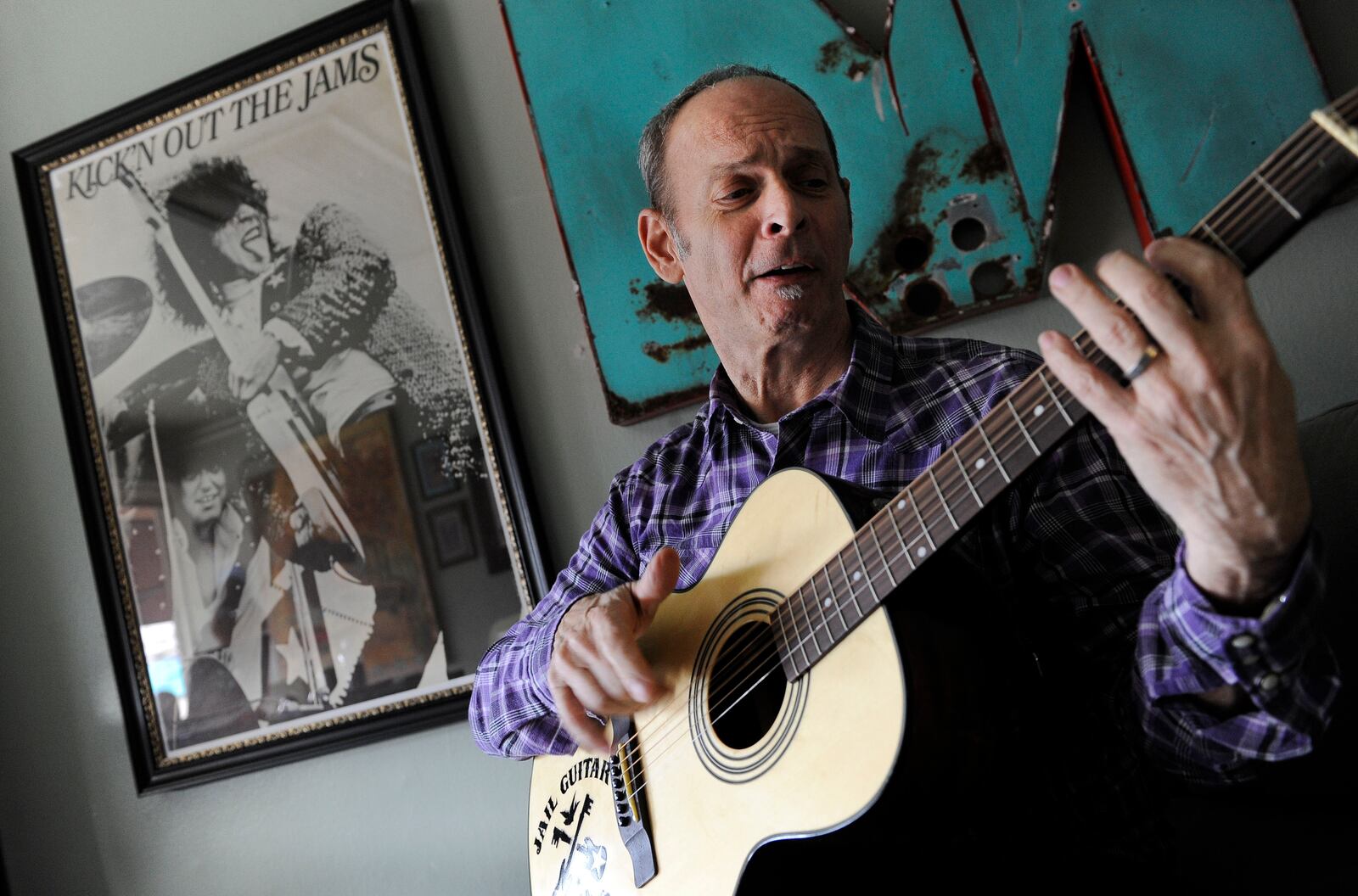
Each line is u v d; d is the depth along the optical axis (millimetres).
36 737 1986
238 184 1887
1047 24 1456
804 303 1106
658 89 1626
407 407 1764
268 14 1914
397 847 1753
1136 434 584
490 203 1763
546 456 1709
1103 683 890
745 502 986
